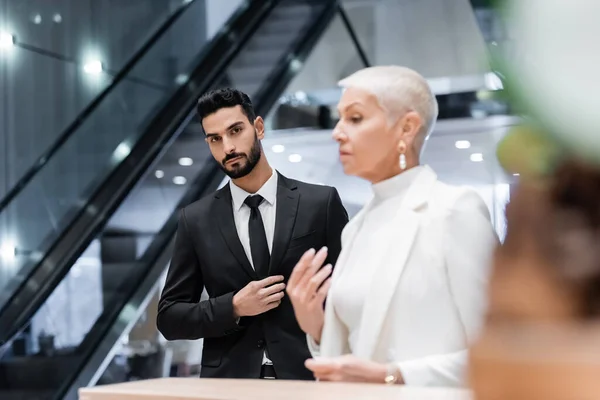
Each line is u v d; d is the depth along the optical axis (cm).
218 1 819
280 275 250
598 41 24
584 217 26
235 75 735
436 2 1006
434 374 146
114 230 571
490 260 28
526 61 25
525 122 26
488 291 27
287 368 242
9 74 667
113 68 763
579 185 26
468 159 983
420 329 160
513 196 27
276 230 254
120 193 575
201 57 740
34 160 683
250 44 771
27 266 571
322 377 141
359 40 1051
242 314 238
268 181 260
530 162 26
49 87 702
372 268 167
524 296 26
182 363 615
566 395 25
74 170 634
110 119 675
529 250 27
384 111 172
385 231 170
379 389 105
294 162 951
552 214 26
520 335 26
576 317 26
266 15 819
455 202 164
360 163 175
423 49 1018
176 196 627
